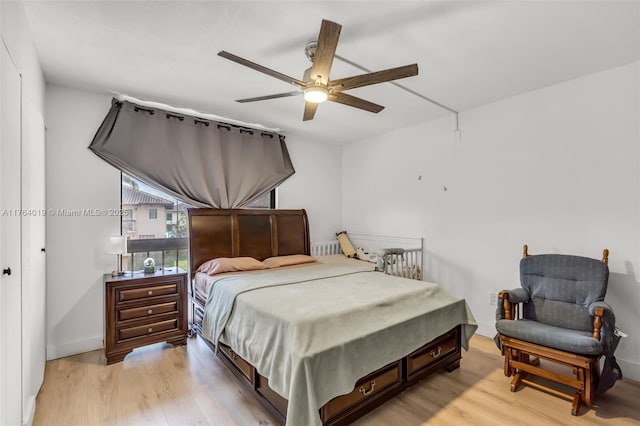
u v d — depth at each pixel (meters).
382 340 1.96
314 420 1.51
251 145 4.09
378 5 1.77
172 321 2.97
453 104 3.32
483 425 1.89
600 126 2.61
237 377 2.29
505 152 3.19
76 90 2.91
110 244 2.82
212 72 2.59
